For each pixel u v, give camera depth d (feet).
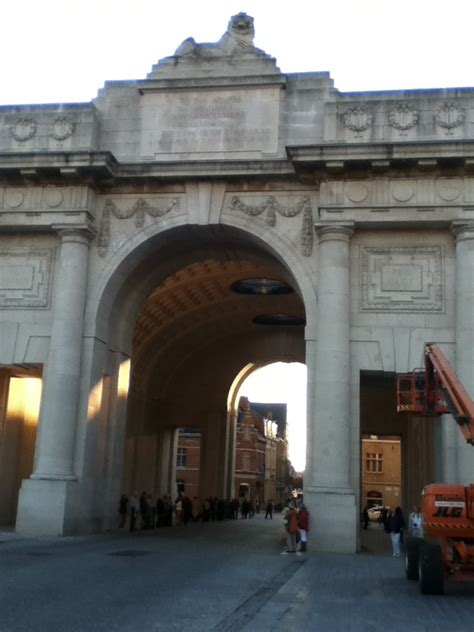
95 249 92.48
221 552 72.59
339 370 81.56
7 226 91.66
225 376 168.76
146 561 60.70
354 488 80.18
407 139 86.12
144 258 95.61
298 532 76.33
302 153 84.89
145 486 157.07
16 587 43.96
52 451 84.69
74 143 92.99
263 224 89.45
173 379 170.60
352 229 85.40
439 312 83.97
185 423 168.35
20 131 94.27
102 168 89.15
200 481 167.12
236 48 95.04
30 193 92.27
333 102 88.43
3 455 107.76
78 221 90.48
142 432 154.71
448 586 50.70
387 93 88.74
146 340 145.18
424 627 35.29
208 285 136.77
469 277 81.66
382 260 85.97
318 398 81.30
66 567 54.54
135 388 149.28
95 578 49.01
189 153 92.89
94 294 90.99
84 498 86.63
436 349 61.57
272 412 451.53
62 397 86.07
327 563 65.16
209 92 94.17
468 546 47.50
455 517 48.19
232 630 33.12
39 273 92.63
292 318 155.63
